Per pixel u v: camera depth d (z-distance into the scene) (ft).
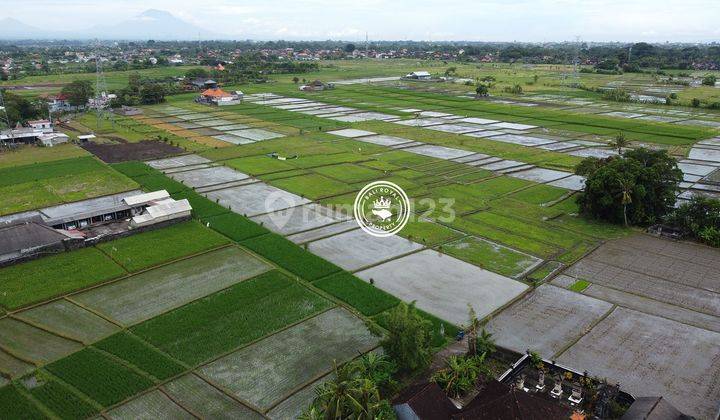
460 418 106.73
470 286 173.47
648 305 162.61
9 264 183.32
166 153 344.69
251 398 120.98
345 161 325.01
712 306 161.68
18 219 207.31
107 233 207.92
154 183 277.64
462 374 123.54
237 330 147.54
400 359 125.39
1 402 118.73
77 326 148.77
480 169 310.24
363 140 387.96
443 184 280.92
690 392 123.75
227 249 199.52
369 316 154.30
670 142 381.40
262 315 155.12
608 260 193.26
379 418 101.09
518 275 181.47
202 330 147.23
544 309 160.25
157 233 213.25
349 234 215.51
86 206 246.06
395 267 186.80
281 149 357.00
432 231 219.41
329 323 151.33
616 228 223.71
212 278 177.06
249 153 344.90
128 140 383.86
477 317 154.20
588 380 122.62
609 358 136.77
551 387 124.26
